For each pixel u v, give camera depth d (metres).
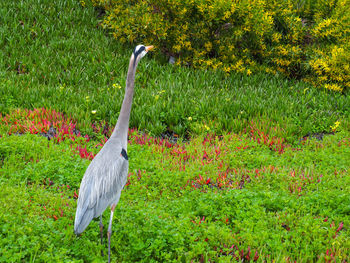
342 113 14.39
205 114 13.29
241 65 17.08
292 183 9.24
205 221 7.43
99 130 11.93
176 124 13.02
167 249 6.48
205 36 17.17
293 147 11.92
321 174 9.73
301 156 10.95
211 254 6.37
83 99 13.18
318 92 15.98
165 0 16.09
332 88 15.95
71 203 7.66
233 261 6.25
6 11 18.02
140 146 11.05
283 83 16.36
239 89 15.32
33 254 5.90
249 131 12.70
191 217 7.54
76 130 11.95
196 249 6.35
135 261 6.29
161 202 8.12
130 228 6.81
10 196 7.29
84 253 6.10
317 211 8.07
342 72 16.11
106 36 18.44
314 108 14.42
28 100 12.91
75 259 5.78
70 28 18.33
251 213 7.59
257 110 13.65
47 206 7.35
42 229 6.39
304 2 18.31
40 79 14.81
